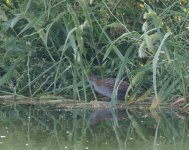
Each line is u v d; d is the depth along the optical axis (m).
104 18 12.25
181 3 12.25
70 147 9.00
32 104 11.97
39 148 8.93
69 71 12.20
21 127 10.28
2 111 11.48
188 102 11.50
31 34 11.84
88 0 12.22
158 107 11.40
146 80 11.91
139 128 10.20
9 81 12.26
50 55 11.89
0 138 9.53
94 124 10.47
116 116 11.04
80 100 11.91
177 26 12.10
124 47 12.24
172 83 11.49
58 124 10.48
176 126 10.31
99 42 11.93
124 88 11.89
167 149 8.87
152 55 11.62
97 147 9.00
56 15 12.28
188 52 11.67
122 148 8.95
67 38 11.23
